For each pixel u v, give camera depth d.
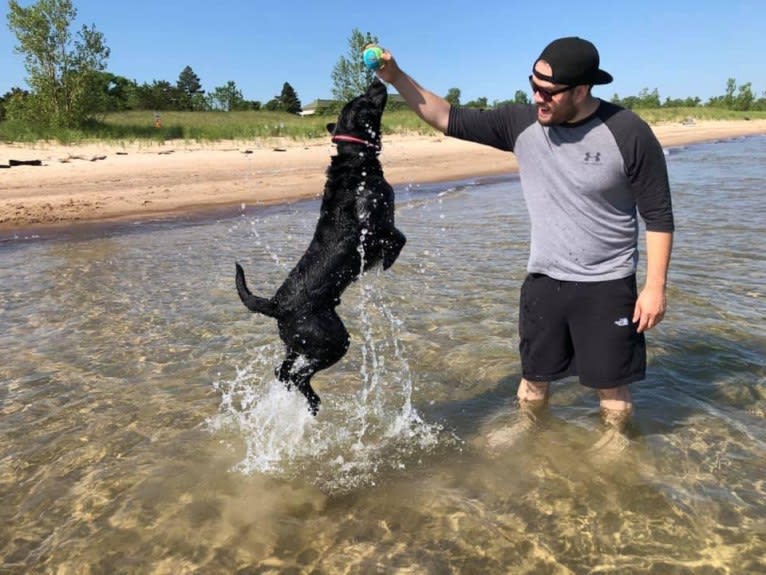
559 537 2.83
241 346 5.14
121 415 4.03
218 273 7.38
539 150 3.21
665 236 3.03
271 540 2.87
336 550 2.79
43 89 27.00
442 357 4.82
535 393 3.89
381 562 2.71
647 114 52.75
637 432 3.65
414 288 6.52
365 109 3.71
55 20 26.45
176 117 45.25
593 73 2.87
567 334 3.46
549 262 3.30
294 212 11.87
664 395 4.07
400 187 15.60
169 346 5.15
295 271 3.61
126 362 4.83
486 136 3.40
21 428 3.85
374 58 3.35
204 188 14.60
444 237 9.20
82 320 5.77
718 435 3.60
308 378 3.64
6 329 5.55
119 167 17.72
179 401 4.22
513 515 3.00
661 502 3.04
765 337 4.93
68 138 22.23
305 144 25.38
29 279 7.20
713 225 9.38
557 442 3.63
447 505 3.11
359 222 3.58
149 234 9.90
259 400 4.21
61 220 11.15
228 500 3.18
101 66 27.83
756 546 2.71
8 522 2.99
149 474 3.39
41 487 3.26
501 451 3.57
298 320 3.52
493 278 6.84
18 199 12.84
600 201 3.11
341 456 3.58
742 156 23.00
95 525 2.97
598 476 3.28
